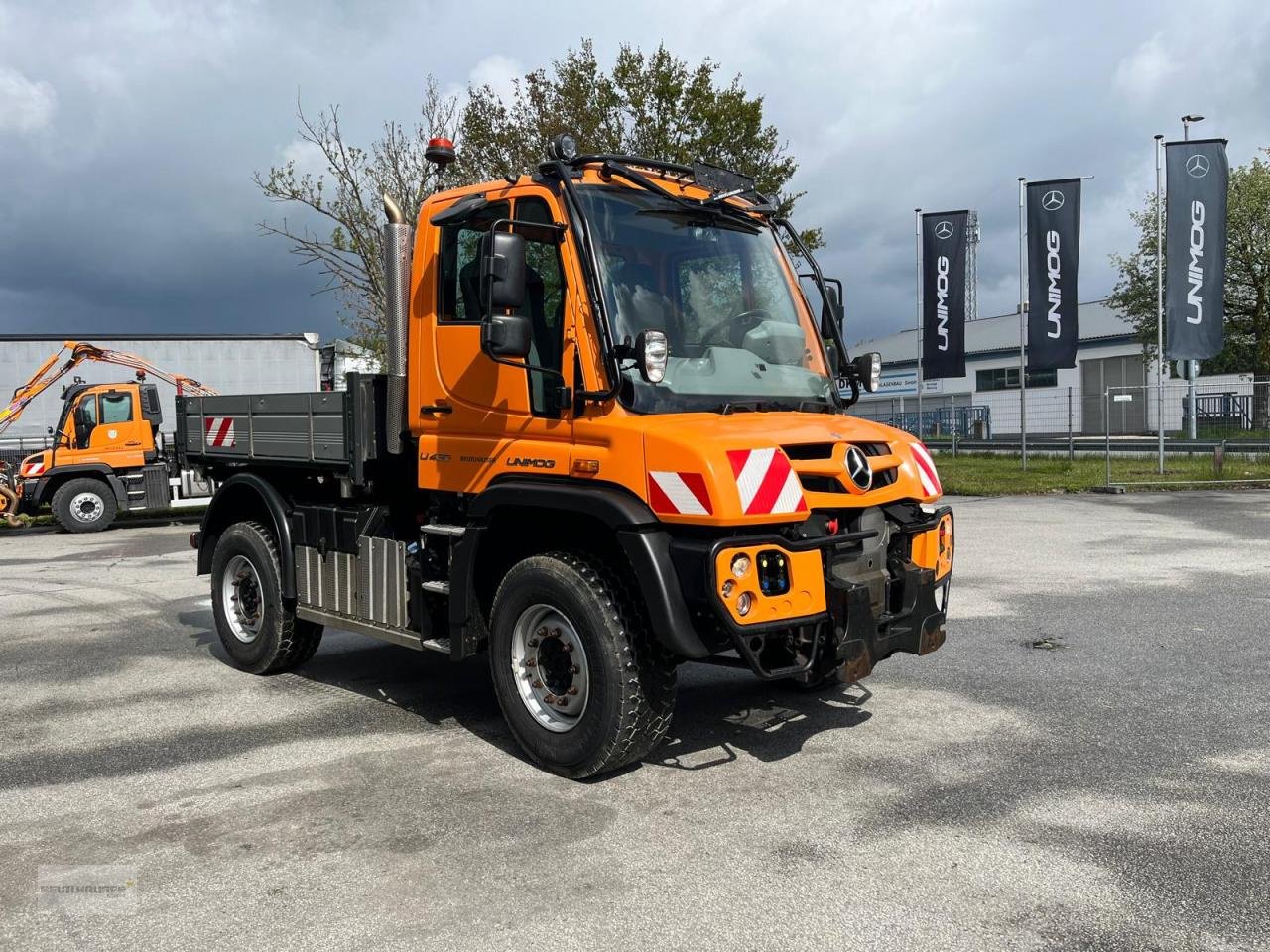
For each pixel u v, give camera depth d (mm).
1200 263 18922
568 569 4516
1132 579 9391
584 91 20375
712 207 5180
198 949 3121
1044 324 21688
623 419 4371
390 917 3293
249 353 26344
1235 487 18594
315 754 4992
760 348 5078
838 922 3205
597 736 4395
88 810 4281
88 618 8961
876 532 4609
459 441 5137
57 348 26062
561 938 3139
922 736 5078
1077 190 21141
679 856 3719
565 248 4586
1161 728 5121
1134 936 3094
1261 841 3760
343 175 19062
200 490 19516
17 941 3186
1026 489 18797
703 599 4039
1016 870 3553
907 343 60312
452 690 6230
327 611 6148
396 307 5535
